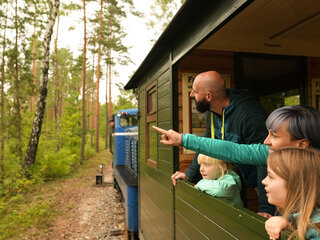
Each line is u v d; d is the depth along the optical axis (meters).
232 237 1.42
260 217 1.19
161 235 3.07
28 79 12.30
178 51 2.40
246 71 3.88
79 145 19.19
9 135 14.44
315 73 3.32
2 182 10.30
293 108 1.09
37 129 11.79
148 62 3.49
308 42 2.92
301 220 0.82
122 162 8.20
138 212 4.79
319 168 0.85
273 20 2.26
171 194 2.63
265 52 2.93
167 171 2.79
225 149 1.39
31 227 6.21
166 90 2.82
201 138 1.44
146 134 4.06
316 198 0.83
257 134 1.74
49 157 12.40
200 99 1.99
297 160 0.88
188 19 2.01
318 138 1.03
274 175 0.94
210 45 2.75
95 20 20.77
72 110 18.59
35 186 10.39
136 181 5.33
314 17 2.17
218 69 3.12
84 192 9.55
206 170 1.87
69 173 13.81
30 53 12.28
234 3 1.39
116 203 7.92
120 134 8.27
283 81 4.15
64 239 5.46
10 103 12.48
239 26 2.40
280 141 1.09
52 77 30.34
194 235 2.01
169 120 2.69
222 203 1.52
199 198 1.90
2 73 12.05
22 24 11.79
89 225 6.21
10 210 7.45
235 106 1.86
